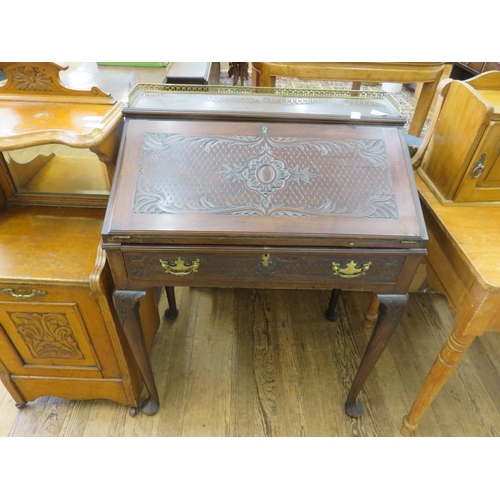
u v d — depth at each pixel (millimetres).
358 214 979
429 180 1315
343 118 1095
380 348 1203
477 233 1103
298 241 960
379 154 1063
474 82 1247
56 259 1130
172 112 1078
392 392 1570
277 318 1873
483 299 972
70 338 1221
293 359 1688
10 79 1168
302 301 1968
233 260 999
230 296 1979
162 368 1628
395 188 1020
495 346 1771
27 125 1064
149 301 1530
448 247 1137
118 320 1186
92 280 1054
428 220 1254
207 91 1216
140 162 1022
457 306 1095
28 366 1310
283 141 1071
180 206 972
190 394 1540
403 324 1853
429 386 1232
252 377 1611
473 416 1502
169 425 1439
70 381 1358
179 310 1888
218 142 1062
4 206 1334
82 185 1314
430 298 1995
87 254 1155
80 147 1003
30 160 1275
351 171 1037
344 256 986
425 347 1748
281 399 1538
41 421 1432
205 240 957
